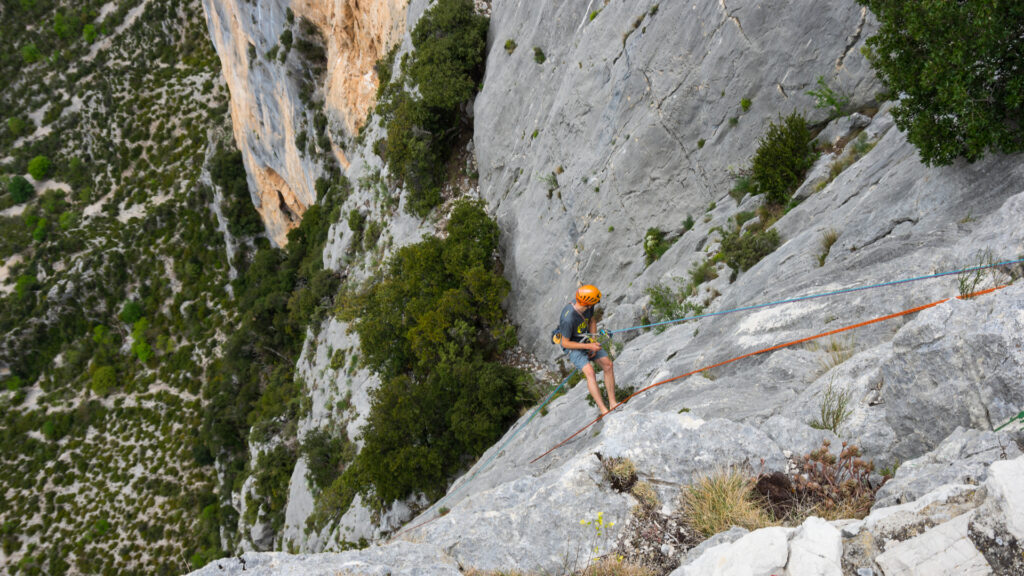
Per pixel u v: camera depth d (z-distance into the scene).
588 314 8.38
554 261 22.58
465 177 31.70
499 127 26.92
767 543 3.83
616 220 19.50
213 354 74.50
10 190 94.00
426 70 30.03
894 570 3.37
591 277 20.62
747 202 14.77
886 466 5.07
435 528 5.86
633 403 9.18
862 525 3.80
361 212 38.41
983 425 4.42
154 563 61.31
